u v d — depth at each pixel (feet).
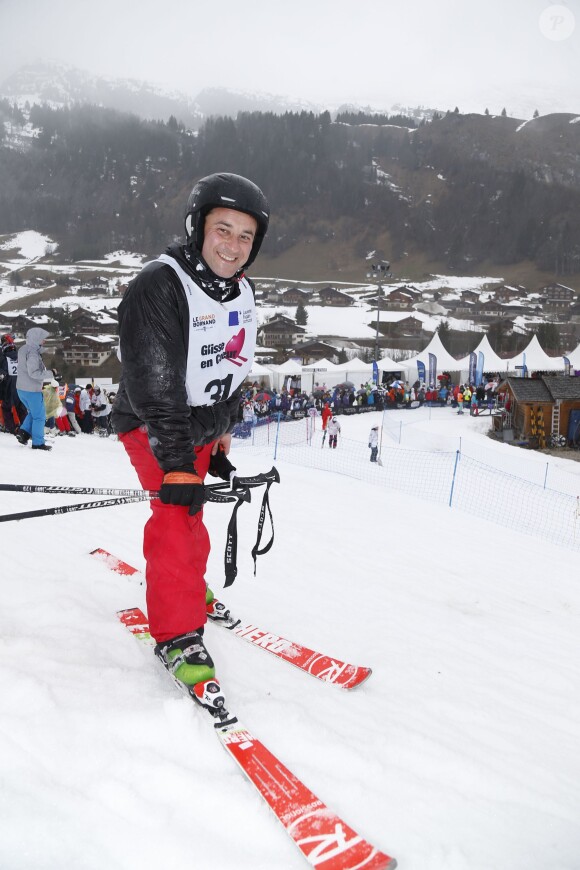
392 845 4.84
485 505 45.96
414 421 102.37
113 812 4.69
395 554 16.96
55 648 7.27
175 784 5.09
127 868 4.19
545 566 19.19
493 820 5.36
